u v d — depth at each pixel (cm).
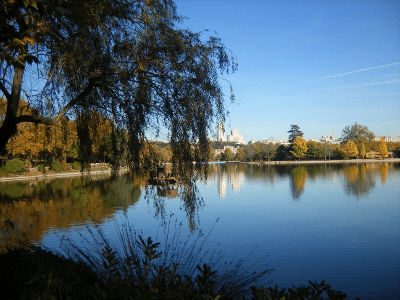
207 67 757
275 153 15650
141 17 728
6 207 2872
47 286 473
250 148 16175
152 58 711
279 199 3875
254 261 1597
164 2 772
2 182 5450
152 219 2202
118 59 698
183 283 448
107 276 537
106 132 848
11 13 454
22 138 3906
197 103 748
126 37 707
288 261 1639
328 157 15188
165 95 736
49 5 506
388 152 16088
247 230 2266
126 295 439
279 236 2122
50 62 689
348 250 1838
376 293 1307
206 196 4184
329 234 2200
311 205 3412
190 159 769
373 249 1861
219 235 2081
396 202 3525
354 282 1420
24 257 661
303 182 5969
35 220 2283
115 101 746
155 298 408
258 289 378
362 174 7500
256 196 4172
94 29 655
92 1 587
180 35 749
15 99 578
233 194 4403
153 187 827
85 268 624
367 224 2508
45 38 611
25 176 5925
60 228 2020
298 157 14638
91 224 2120
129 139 759
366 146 15612
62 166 6594
